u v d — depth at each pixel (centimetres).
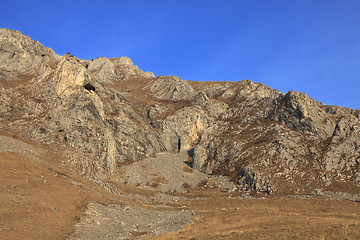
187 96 15675
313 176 9144
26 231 3284
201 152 11375
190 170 10794
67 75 9975
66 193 4981
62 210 4256
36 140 7756
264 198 7819
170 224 4794
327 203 6756
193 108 13750
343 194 8269
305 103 12056
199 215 5594
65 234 3556
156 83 17300
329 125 11231
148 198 7544
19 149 6131
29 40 12975
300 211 5734
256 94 15650
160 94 16062
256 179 9206
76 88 9900
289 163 9744
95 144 8794
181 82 16525
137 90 16625
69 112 9138
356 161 9738
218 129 13225
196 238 3444
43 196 4469
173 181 9719
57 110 9050
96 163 8044
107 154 8806
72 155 7288
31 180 4869
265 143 10938
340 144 10338
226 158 10969
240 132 12356
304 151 10300
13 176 4744
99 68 19062
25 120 8544
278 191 8581
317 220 4438
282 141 10688
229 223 4503
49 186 4969
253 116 13212
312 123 11281
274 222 4344
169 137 12469
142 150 11050
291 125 11781
